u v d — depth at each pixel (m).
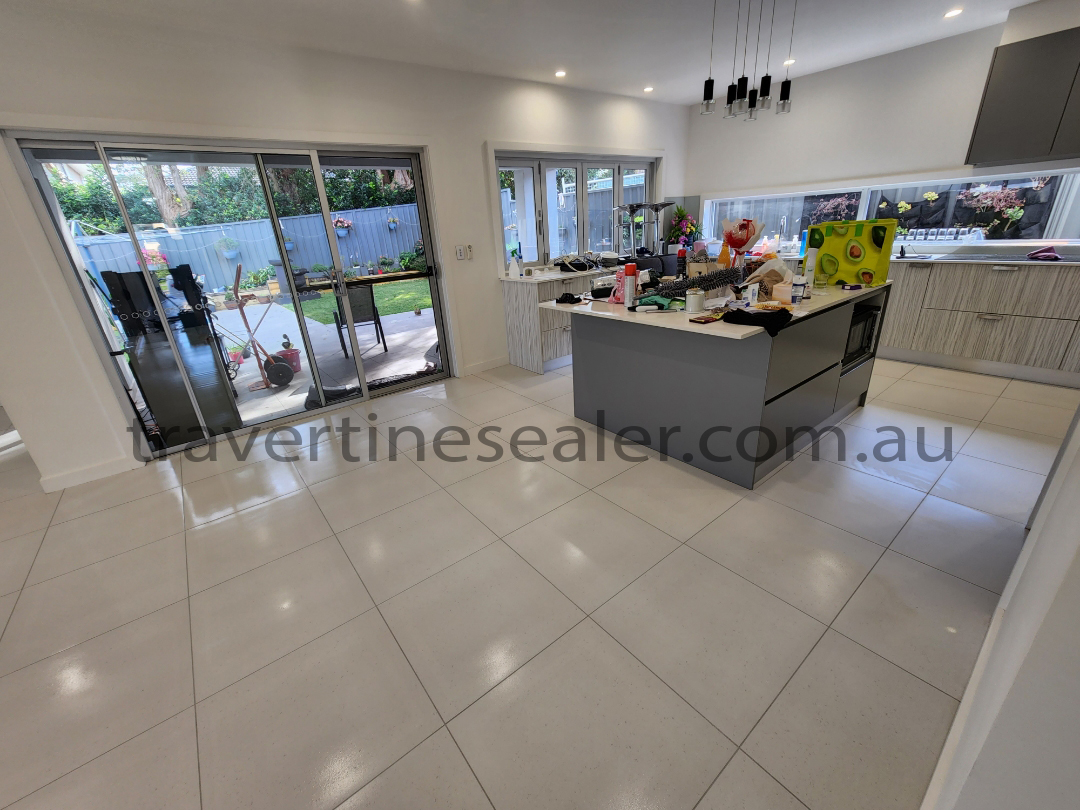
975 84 3.63
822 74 4.45
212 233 3.02
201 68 2.71
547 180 4.75
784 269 2.60
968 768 0.61
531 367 4.46
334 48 3.07
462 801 1.14
